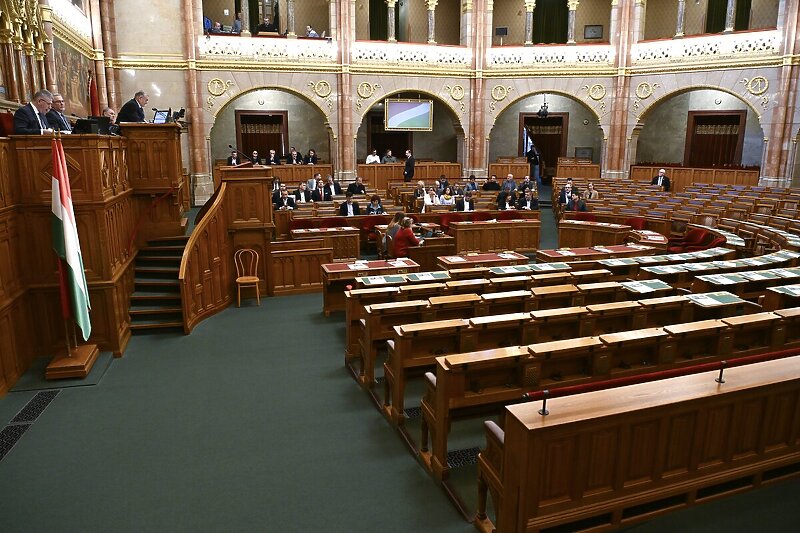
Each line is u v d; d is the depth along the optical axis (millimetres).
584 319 6016
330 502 4816
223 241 10703
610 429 3607
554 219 20484
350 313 7719
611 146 23359
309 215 15172
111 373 7684
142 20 19688
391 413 6160
